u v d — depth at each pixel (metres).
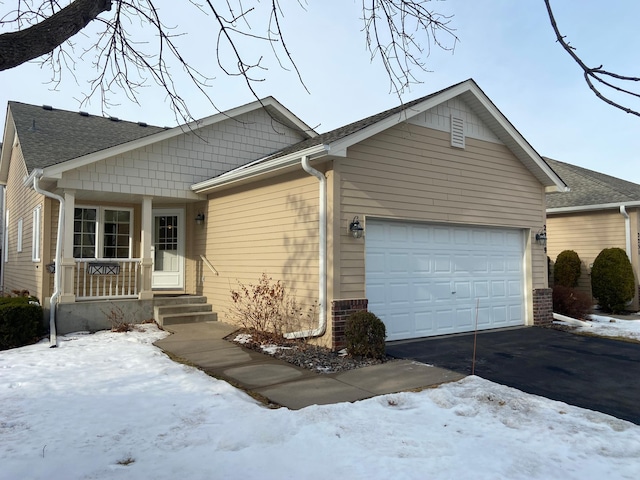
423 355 7.82
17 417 4.78
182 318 10.56
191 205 12.52
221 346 8.35
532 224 11.19
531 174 11.22
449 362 7.39
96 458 3.84
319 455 3.91
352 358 7.46
